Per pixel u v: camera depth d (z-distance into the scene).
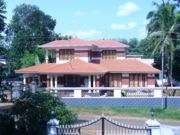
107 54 56.22
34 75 54.03
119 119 35.47
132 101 41.16
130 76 52.22
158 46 58.22
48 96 23.58
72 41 54.19
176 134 20.66
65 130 19.31
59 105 23.75
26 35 84.06
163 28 56.22
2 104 32.81
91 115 36.97
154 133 18.73
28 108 21.95
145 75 52.09
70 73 48.47
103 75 52.03
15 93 32.12
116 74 52.41
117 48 55.97
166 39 55.75
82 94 42.78
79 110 39.09
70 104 41.16
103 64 54.22
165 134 20.72
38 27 92.44
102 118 19.64
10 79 20.83
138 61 54.56
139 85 52.06
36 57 68.94
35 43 83.75
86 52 52.88
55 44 53.44
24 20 99.44
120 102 41.16
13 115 22.08
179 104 40.88
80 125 19.88
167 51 59.44
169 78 62.09
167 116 37.69
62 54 53.75
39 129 21.38
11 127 21.42
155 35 56.62
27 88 31.77
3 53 21.05
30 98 22.48
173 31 55.84
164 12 56.06
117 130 23.81
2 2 19.72
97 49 55.97
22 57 75.81
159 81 65.62
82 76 50.12
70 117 23.95
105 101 41.19
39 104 22.30
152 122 18.88
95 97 41.22
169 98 40.94
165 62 67.69
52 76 50.09
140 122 33.50
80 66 49.84
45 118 21.72
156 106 40.94
